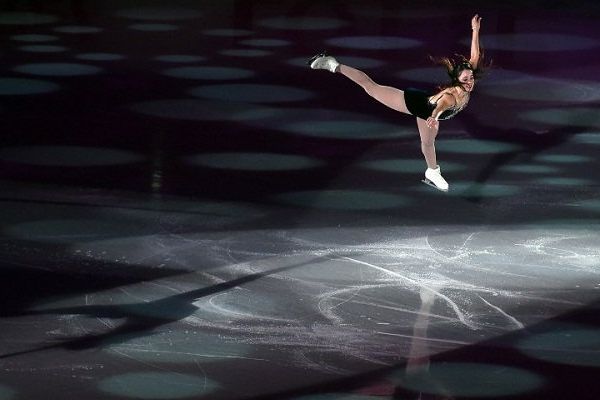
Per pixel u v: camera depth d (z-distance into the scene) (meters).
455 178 34.22
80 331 22.66
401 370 21.42
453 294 25.30
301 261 27.03
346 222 29.95
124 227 28.89
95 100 41.47
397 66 48.59
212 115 40.19
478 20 27.52
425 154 31.77
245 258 27.11
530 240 29.03
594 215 31.27
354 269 26.62
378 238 28.84
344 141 37.75
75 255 26.83
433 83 45.81
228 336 22.70
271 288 25.33
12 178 32.50
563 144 38.38
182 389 20.28
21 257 26.53
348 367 21.48
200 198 31.48
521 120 41.09
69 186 32.00
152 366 21.19
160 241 28.02
